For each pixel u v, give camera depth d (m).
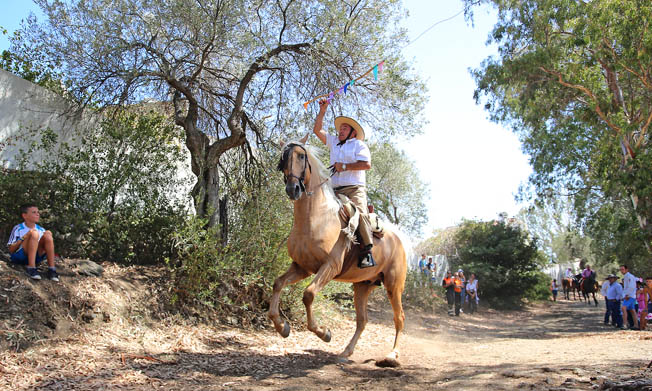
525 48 17.19
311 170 5.55
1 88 8.38
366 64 10.26
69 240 7.96
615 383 3.97
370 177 13.32
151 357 5.42
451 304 18.84
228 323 8.05
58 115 9.21
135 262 8.84
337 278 6.07
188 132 9.45
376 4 10.28
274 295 5.39
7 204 7.51
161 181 9.31
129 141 8.95
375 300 15.81
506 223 27.98
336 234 5.54
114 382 4.41
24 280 6.05
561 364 5.35
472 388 4.36
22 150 7.97
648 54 14.13
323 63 9.96
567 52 15.87
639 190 15.70
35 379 4.34
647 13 13.91
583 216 26.09
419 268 20.38
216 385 4.62
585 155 22.19
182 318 7.46
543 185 23.58
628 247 22.94
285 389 4.57
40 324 5.64
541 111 18.09
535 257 25.73
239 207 9.51
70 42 8.78
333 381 5.05
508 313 22.33
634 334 10.30
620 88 17.77
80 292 6.52
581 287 28.23
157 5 8.91
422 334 11.45
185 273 8.11
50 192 7.88
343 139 6.29
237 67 10.67
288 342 7.59
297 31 10.32
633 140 17.58
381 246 6.44
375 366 6.08
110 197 8.86
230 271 8.34
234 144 9.77
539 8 15.80
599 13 14.53
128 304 6.95
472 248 25.91
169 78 8.88
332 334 9.00
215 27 8.85
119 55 8.80
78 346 5.48
